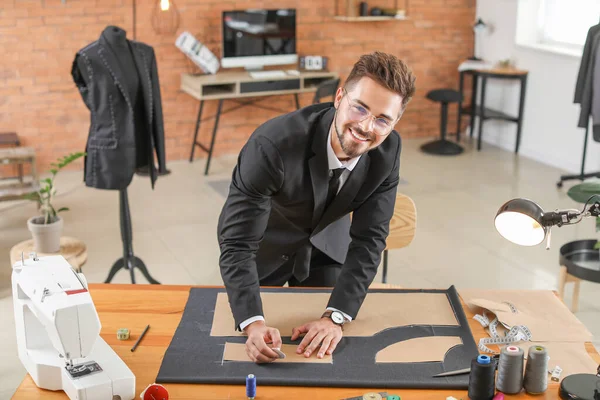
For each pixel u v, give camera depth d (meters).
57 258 2.07
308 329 2.15
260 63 6.55
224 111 6.77
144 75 3.84
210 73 6.44
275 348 2.05
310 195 2.22
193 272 4.56
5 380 3.36
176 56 6.48
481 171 6.59
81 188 6.00
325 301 2.35
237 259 2.17
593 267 3.89
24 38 6.00
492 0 7.26
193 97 6.66
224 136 6.90
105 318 2.26
